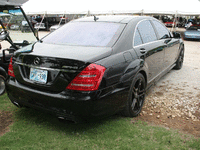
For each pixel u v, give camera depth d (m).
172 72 5.39
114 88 2.24
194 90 4.02
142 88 2.99
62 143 2.21
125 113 2.71
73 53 2.18
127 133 2.42
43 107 2.22
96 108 2.06
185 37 14.66
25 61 2.29
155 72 3.55
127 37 2.70
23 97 2.38
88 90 1.99
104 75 2.09
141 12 14.54
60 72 2.05
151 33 3.52
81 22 3.13
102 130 2.47
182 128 2.61
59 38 2.80
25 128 2.49
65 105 2.04
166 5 14.27
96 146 2.17
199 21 20.62
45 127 2.53
